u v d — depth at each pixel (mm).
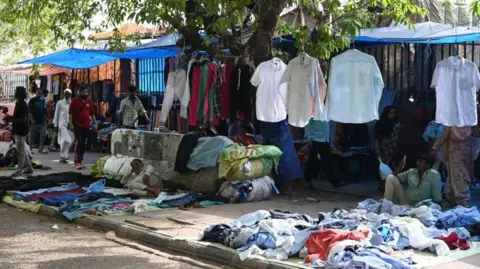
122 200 10141
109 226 8641
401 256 6371
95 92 20609
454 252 6645
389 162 11898
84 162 16641
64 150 16328
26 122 13422
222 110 10773
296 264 6238
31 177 12812
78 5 11875
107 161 12578
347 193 11203
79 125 15000
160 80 18391
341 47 10102
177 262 6945
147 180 11070
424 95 12047
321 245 6461
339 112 8945
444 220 7598
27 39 19297
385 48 12812
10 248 7578
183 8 9539
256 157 10273
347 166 12297
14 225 9070
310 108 9234
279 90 9609
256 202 10266
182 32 11062
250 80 10070
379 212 8289
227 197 10234
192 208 9703
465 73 8625
